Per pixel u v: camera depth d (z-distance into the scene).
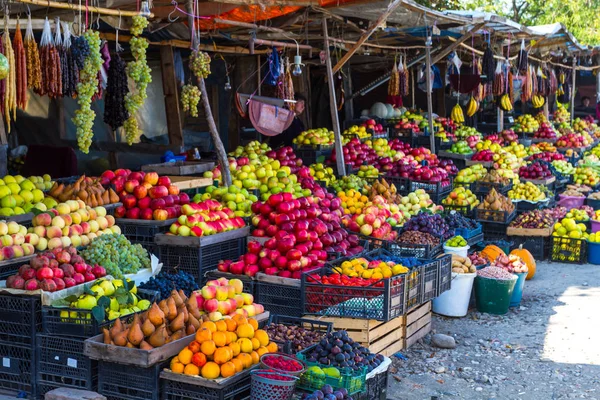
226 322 5.08
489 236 11.27
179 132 10.79
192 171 9.01
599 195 14.02
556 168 15.36
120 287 5.49
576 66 22.14
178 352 5.02
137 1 6.79
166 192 7.50
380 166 12.11
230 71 13.63
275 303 6.55
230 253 7.35
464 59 17.81
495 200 11.14
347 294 6.22
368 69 17.83
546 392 6.18
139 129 12.95
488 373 6.60
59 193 6.95
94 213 6.74
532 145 17.06
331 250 7.11
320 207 8.02
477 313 8.48
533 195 12.37
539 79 19.08
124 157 12.61
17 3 6.33
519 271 8.75
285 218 7.21
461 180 12.58
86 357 5.16
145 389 4.92
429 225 8.74
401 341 7.05
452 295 8.23
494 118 21.78
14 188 6.48
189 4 7.95
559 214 12.24
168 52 10.57
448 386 6.27
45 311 5.27
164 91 10.69
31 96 13.09
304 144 12.27
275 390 4.72
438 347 7.23
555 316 8.41
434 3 20.58
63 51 5.74
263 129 10.12
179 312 5.22
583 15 28.16
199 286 6.85
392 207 9.38
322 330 6.22
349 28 11.49
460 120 16.81
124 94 6.71
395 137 15.66
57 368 5.27
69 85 5.83
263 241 7.31
